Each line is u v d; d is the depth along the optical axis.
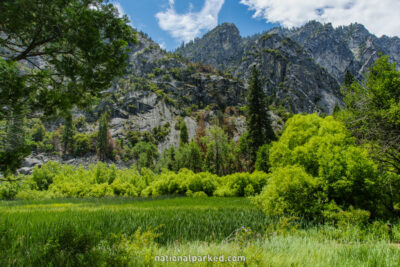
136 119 116.12
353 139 10.48
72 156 83.69
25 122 4.01
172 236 6.88
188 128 112.94
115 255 3.94
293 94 142.38
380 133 10.12
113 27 4.52
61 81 4.71
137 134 107.44
